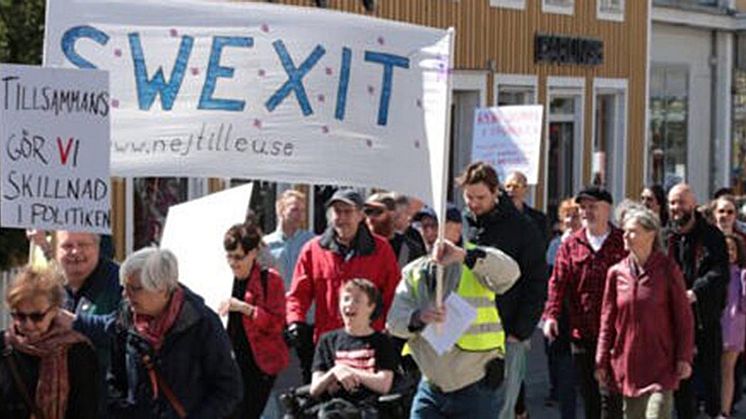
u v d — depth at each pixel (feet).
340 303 29.68
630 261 33.04
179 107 24.27
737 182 103.50
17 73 21.07
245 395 30.50
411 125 24.91
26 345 19.93
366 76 24.68
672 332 32.73
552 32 80.07
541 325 59.57
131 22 24.07
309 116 24.52
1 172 21.18
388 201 35.68
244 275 30.25
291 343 32.48
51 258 24.99
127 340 21.79
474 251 27.84
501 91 77.51
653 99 94.79
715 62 100.68
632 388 32.78
